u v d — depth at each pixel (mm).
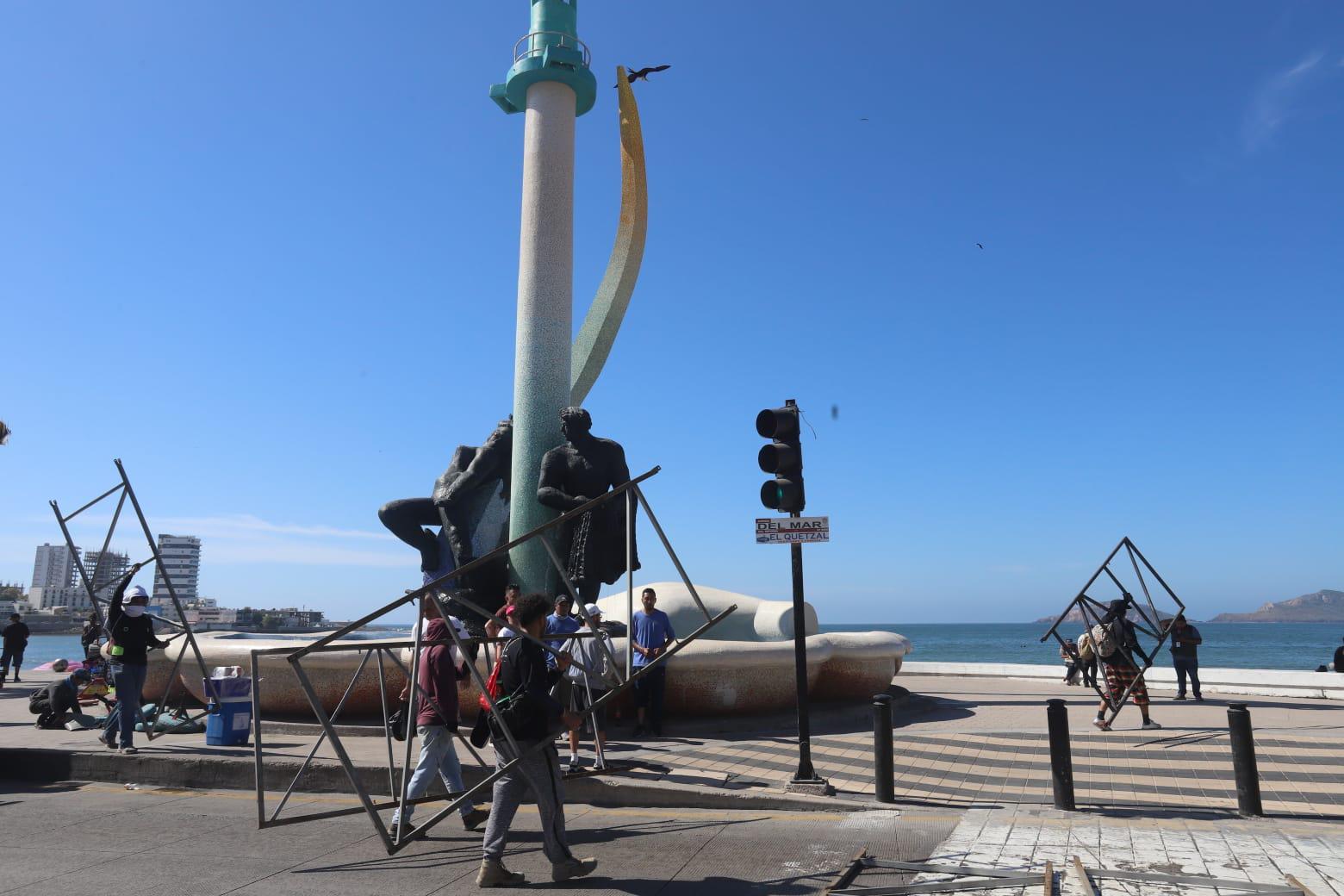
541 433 14781
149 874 5969
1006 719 13547
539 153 15703
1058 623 12633
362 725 12195
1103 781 9086
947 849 6453
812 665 13414
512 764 5691
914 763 10008
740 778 8844
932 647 111625
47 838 7012
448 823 7613
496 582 14773
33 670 25031
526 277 15398
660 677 11664
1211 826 7141
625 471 14453
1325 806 7891
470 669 6020
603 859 6367
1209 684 18672
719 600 16125
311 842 6930
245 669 12242
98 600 10578
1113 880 5551
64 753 9703
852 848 6590
